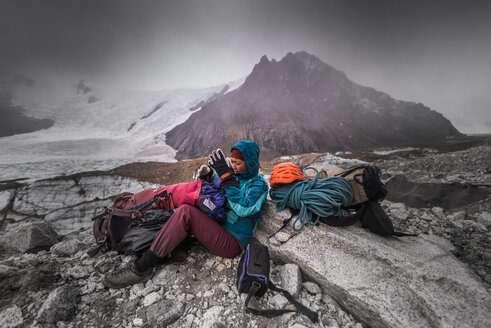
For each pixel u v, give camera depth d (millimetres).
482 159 4133
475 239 2246
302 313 1482
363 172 1935
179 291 1667
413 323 1243
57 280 1685
